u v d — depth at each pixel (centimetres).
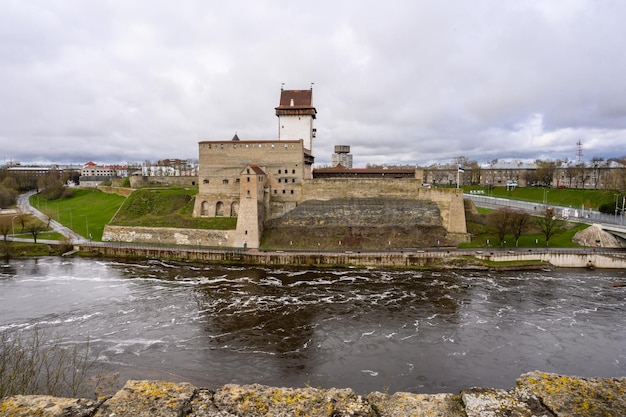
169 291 6669
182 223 10394
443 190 10075
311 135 12144
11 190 17362
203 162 10962
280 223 10244
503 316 5538
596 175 16300
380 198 10556
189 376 3928
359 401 933
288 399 940
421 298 6303
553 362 4250
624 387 916
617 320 5397
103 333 4969
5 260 9138
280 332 5000
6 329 5072
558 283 7156
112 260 9125
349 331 5031
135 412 864
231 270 8144
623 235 8750
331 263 8525
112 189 16250
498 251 8706
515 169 18462
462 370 4078
